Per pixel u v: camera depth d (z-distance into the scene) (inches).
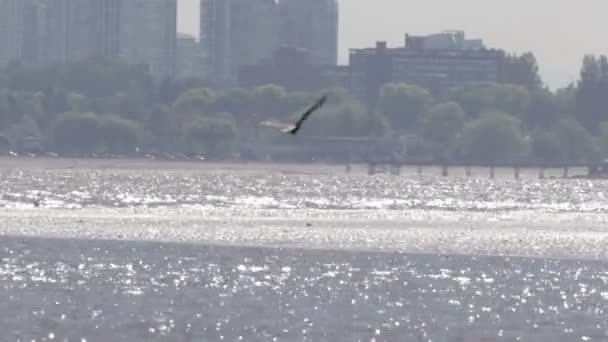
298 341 2600.9
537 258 3853.3
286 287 3218.5
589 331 2748.5
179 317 2805.1
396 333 2689.5
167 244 4042.8
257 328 2709.2
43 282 3243.1
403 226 4790.8
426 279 3380.9
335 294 3122.5
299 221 4945.9
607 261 3816.4
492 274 3503.9
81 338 2600.9
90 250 3865.7
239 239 4212.6
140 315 2822.3
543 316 2898.6
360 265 3619.6
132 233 4355.3
